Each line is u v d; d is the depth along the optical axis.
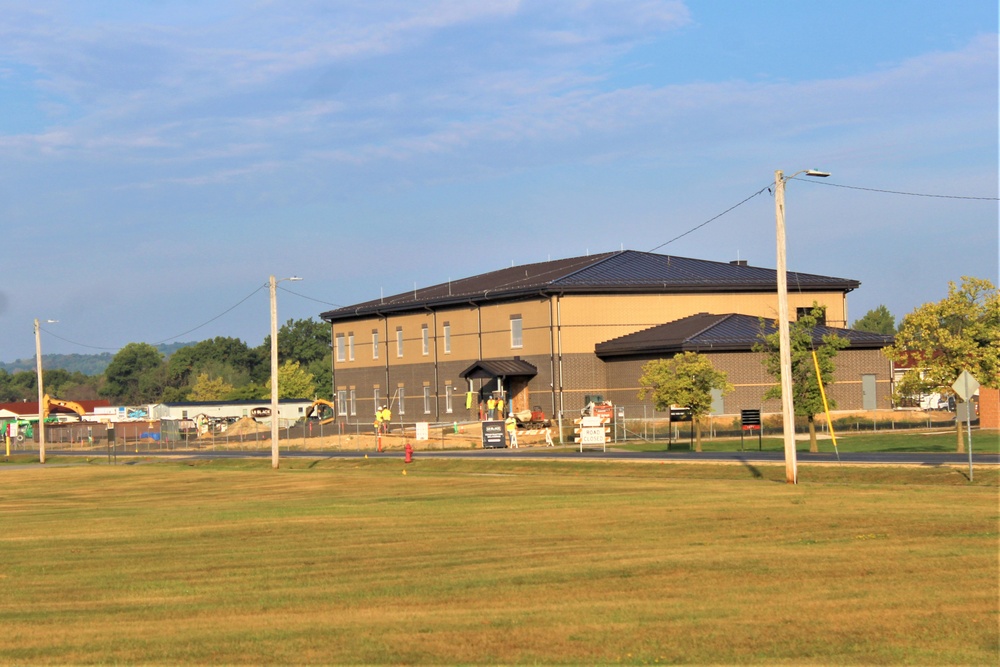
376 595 19.39
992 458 43.03
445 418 91.00
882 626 16.09
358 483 46.06
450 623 16.97
